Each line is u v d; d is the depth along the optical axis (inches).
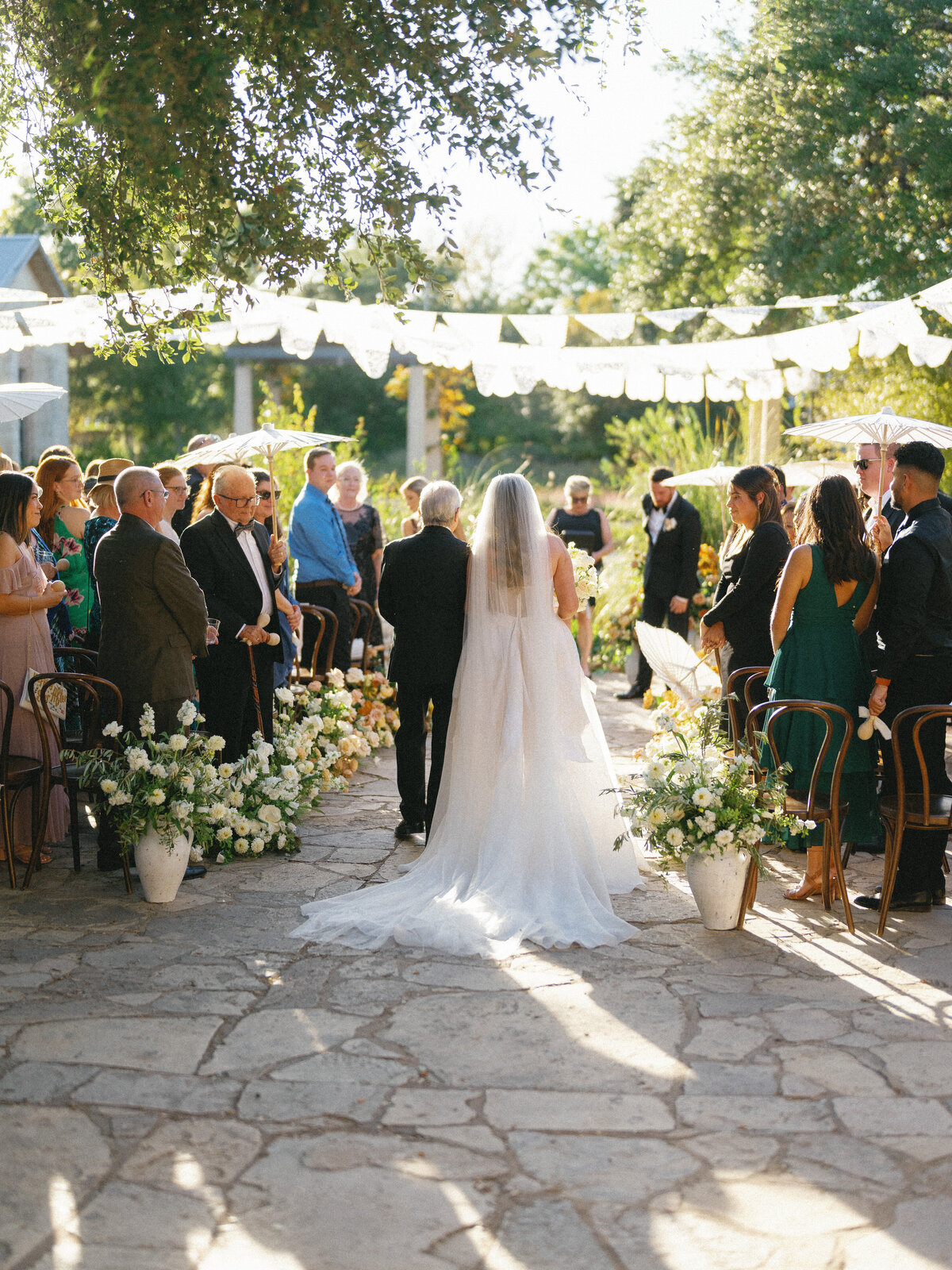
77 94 156.5
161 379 1139.9
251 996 143.4
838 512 174.1
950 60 385.4
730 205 440.8
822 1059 127.2
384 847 211.3
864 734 172.7
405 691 210.8
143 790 174.1
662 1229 97.0
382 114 159.9
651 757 176.9
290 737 220.4
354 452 500.7
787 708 166.6
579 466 1099.3
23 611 188.9
